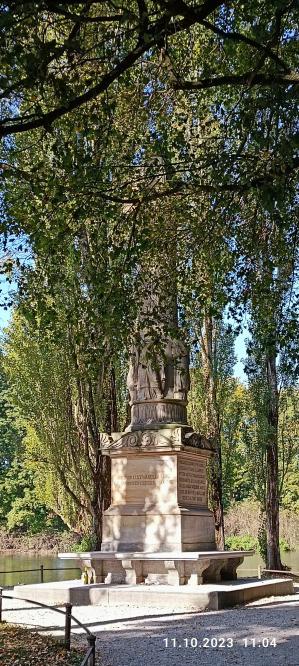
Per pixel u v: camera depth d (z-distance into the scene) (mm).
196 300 14391
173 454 18906
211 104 14344
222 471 32375
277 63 10328
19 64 9547
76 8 11320
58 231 12422
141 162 12828
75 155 11039
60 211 11898
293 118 10336
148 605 16641
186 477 19281
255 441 31844
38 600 17891
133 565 18031
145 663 10750
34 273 13805
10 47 10328
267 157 10562
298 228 12914
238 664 10594
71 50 9891
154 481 19016
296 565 35844
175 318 17609
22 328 27000
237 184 11258
